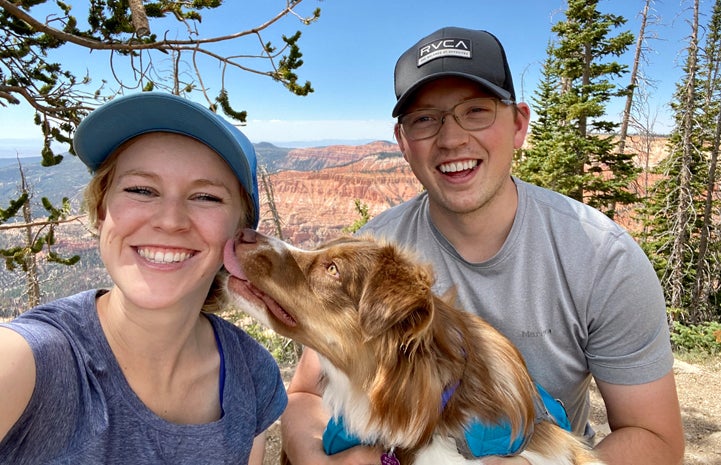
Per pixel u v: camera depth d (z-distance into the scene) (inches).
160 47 56.8
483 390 20.0
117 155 14.6
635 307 22.6
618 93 178.5
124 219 13.8
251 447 17.0
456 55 23.8
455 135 23.8
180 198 14.3
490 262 24.4
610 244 23.0
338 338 20.9
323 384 24.8
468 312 23.8
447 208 24.6
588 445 23.6
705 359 86.9
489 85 23.1
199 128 14.0
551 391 25.0
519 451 20.1
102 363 13.9
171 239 14.1
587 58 177.3
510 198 24.6
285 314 21.7
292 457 22.9
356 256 21.6
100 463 13.1
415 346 18.8
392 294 19.4
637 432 22.8
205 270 14.9
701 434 50.9
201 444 14.9
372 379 20.3
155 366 15.0
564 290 23.5
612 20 174.2
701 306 205.3
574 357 24.5
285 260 21.6
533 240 24.0
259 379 18.3
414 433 19.3
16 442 12.1
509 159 24.6
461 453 19.6
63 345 13.1
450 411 19.7
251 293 21.3
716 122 205.9
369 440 20.8
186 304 14.8
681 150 200.8
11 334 12.2
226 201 15.2
